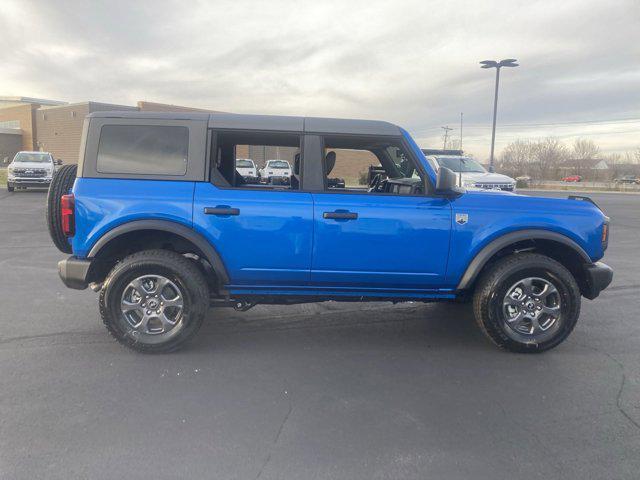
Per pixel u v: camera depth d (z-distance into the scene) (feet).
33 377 12.78
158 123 14.24
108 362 13.78
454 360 14.38
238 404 11.56
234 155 15.93
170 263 14.02
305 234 14.25
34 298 19.84
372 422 10.85
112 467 9.14
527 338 14.76
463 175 48.08
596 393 12.36
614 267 28.02
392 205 14.43
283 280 14.66
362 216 14.28
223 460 9.39
